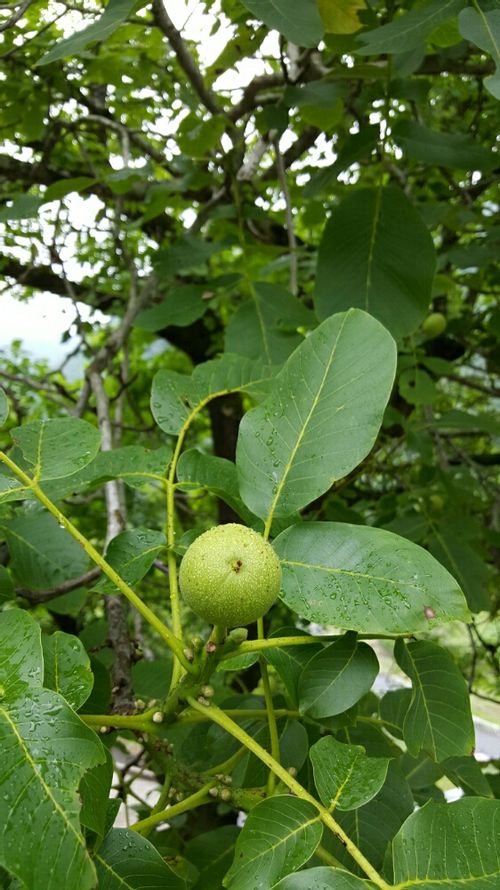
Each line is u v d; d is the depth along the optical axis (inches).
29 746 10.0
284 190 30.8
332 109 29.7
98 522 59.7
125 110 42.8
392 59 26.7
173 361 81.3
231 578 11.7
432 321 40.8
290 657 14.4
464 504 36.1
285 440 14.5
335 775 11.8
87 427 15.6
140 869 11.9
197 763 20.4
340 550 13.2
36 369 70.2
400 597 12.3
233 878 10.7
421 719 14.1
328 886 10.4
